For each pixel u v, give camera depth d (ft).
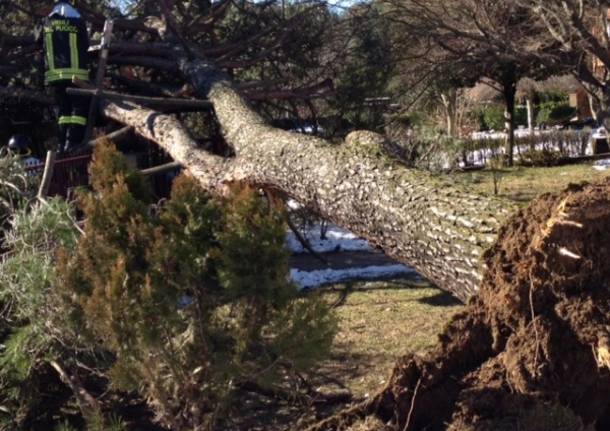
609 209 11.40
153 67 32.01
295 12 36.32
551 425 11.37
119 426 14.60
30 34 32.01
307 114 35.27
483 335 12.66
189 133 25.23
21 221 16.02
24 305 14.93
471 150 75.66
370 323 23.17
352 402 17.01
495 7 52.44
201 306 12.71
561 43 50.47
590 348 11.71
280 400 17.28
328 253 35.37
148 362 12.74
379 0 46.42
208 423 13.21
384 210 15.93
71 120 28.63
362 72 35.14
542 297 11.96
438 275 14.85
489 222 13.66
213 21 34.47
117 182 13.33
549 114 123.75
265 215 12.53
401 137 49.08
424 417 12.72
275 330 12.80
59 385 16.39
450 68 53.93
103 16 33.35
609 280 11.67
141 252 12.58
